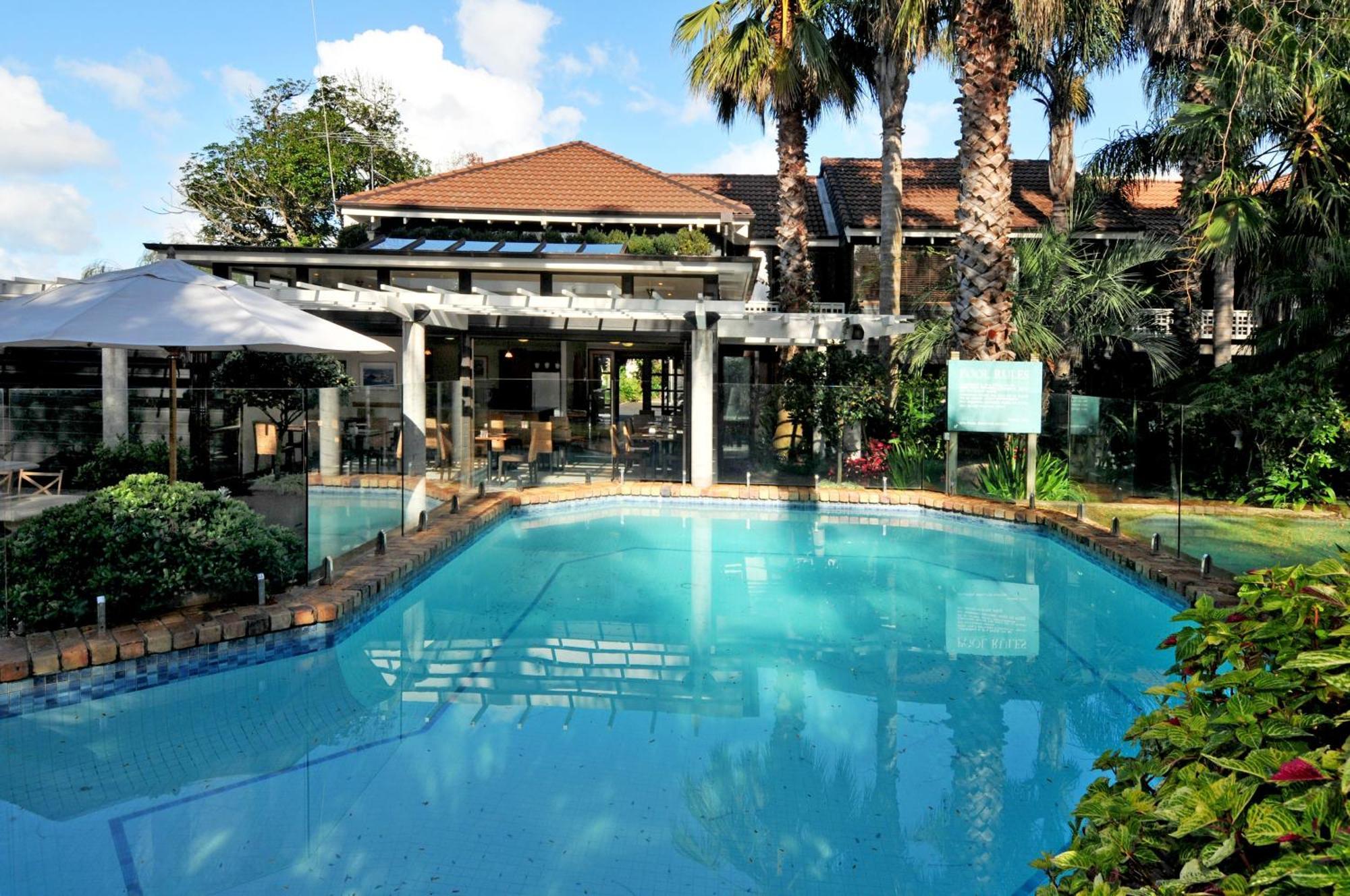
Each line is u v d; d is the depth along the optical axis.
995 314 12.06
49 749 4.79
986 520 11.60
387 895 3.36
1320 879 1.24
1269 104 10.27
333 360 14.54
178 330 6.59
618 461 14.70
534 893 3.38
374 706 5.47
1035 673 6.09
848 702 5.55
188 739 4.94
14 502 9.77
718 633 7.05
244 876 3.50
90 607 5.95
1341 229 11.03
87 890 3.40
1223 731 1.83
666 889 3.42
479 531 10.77
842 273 21.83
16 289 11.58
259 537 6.68
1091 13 15.26
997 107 11.91
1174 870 1.78
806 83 16.27
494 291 15.41
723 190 23.80
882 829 3.94
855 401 13.85
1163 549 8.76
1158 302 18.44
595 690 5.79
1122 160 17.62
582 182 18.56
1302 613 2.09
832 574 9.12
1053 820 4.02
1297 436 11.18
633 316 13.14
